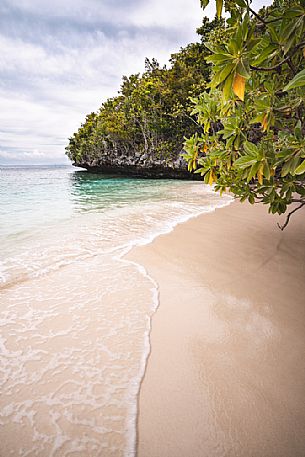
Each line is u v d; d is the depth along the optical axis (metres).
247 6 1.68
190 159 4.22
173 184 24.81
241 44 1.54
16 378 2.28
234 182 4.17
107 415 1.94
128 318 3.13
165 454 1.68
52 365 2.42
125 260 4.95
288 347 2.53
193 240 6.04
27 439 1.79
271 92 2.87
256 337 2.69
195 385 2.16
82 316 3.18
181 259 4.91
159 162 31.17
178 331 2.86
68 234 6.75
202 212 9.68
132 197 14.84
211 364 2.38
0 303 3.48
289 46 1.82
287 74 2.98
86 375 2.31
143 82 32.66
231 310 3.19
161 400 2.05
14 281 4.11
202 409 1.96
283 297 3.40
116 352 2.58
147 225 7.70
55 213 9.71
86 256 5.18
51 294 3.71
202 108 3.98
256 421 1.84
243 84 1.55
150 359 2.47
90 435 1.81
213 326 2.91
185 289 3.77
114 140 37.12
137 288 3.85
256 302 3.33
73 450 1.72
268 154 2.52
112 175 45.31
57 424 1.89
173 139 31.28
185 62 28.67
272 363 2.34
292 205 10.07
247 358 2.42
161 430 1.82
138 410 1.97
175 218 8.66
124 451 1.70
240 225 7.31
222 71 1.62
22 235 6.64
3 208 10.84
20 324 3.03
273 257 4.72
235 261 4.67
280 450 1.66
